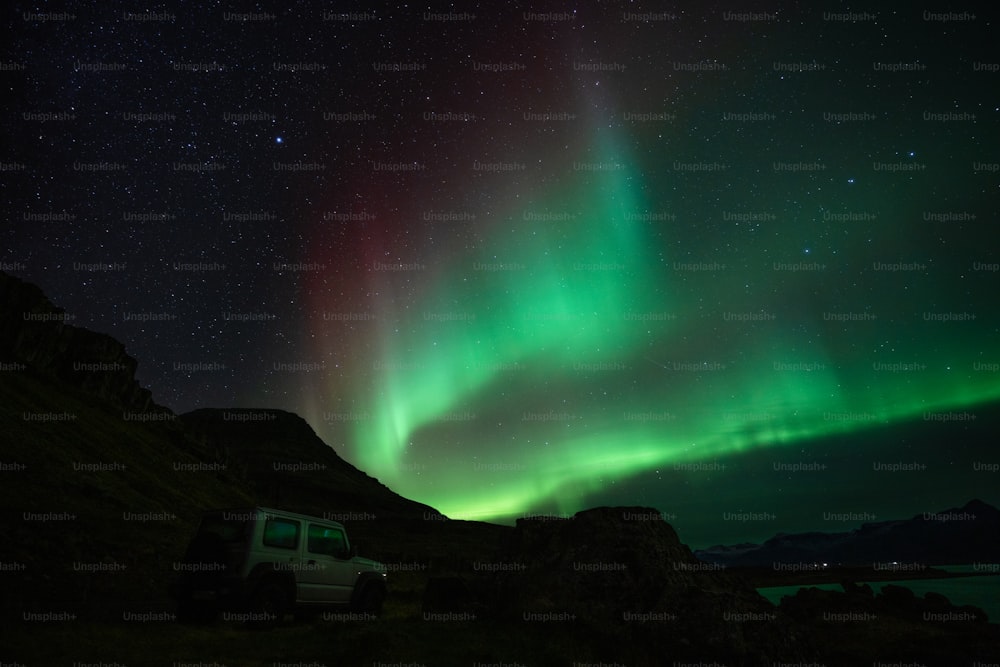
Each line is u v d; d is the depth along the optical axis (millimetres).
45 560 16250
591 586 12516
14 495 22188
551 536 14156
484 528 112375
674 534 14133
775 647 12023
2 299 53938
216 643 10266
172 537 25172
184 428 74125
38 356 54438
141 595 15734
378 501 123250
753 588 13844
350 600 14352
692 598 12164
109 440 43375
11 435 29375
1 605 11703
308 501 110500
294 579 12867
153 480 38812
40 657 8484
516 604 12672
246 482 76000
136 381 69438
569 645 10836
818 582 58844
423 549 76125
